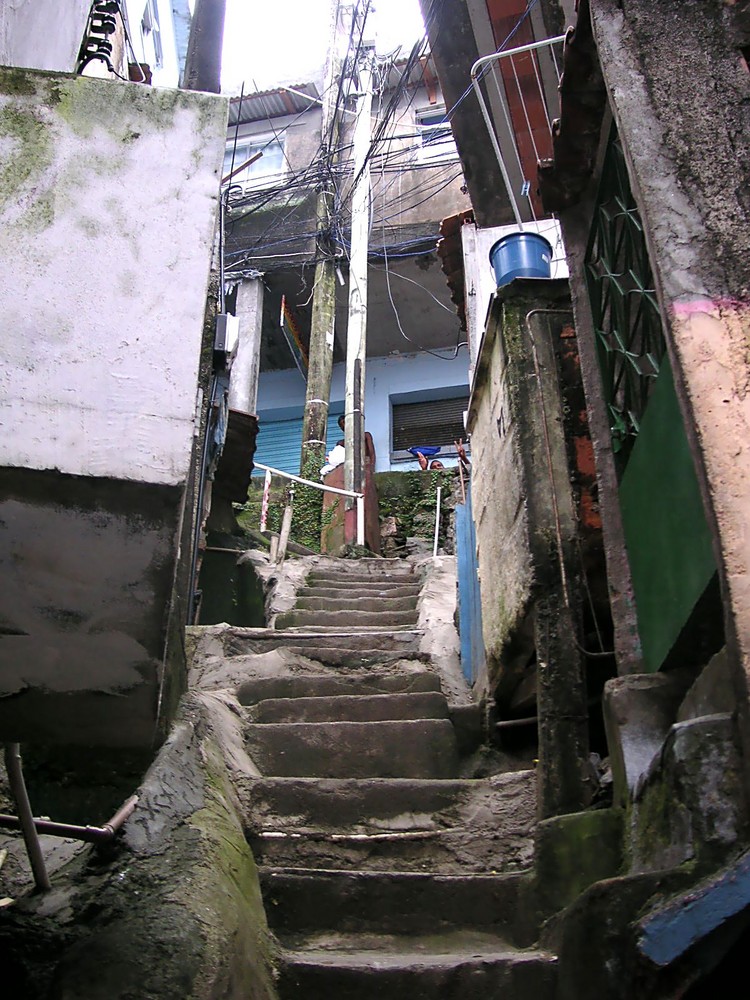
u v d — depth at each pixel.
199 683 5.17
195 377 2.05
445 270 8.01
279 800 3.69
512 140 6.23
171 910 2.29
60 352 2.04
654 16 2.72
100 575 1.98
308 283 13.59
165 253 2.18
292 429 15.16
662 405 2.62
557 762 3.25
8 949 2.12
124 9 7.52
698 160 2.46
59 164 2.25
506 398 4.09
